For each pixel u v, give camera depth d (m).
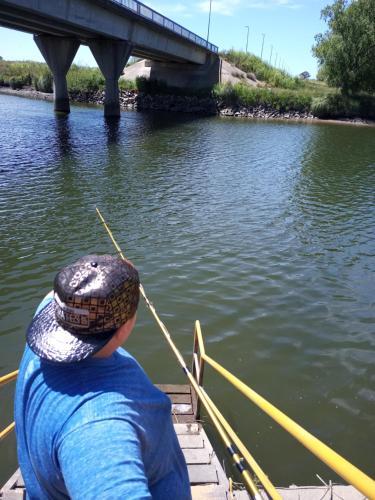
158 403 1.18
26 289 8.23
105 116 42.12
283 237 11.78
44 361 1.15
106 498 0.88
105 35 36.09
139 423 1.08
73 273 1.14
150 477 1.15
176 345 6.69
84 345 1.11
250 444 4.85
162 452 1.16
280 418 1.64
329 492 3.54
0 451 4.58
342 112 52.94
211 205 14.49
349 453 4.86
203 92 54.66
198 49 55.72
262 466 4.54
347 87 54.72
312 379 6.06
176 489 1.21
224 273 9.23
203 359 4.13
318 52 54.50
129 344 6.67
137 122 39.50
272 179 19.16
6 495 3.25
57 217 12.41
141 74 61.88
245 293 8.41
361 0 52.69
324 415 5.41
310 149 28.98
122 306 1.13
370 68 53.09
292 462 4.61
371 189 18.23
